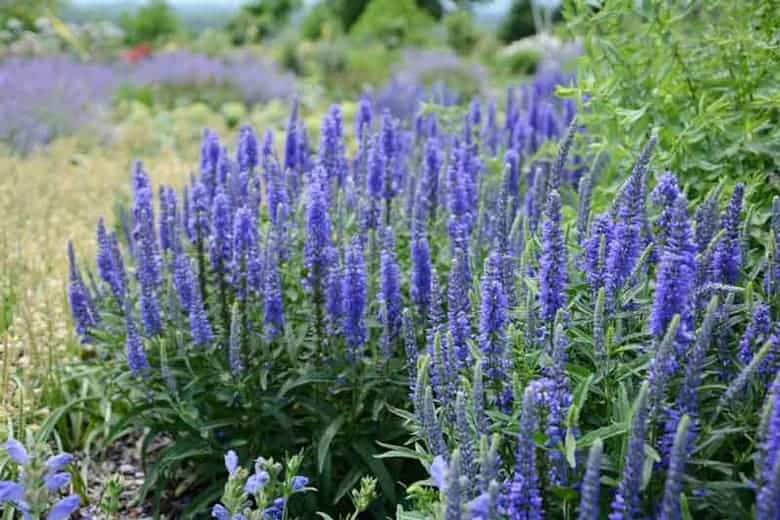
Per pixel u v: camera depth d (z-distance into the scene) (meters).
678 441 2.13
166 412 4.08
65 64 15.64
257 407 4.05
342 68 19.45
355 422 3.98
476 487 2.58
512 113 6.77
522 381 2.93
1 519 3.55
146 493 4.04
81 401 4.80
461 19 26.64
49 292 5.58
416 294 3.96
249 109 15.19
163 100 15.02
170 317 4.31
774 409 2.27
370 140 5.09
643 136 4.53
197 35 28.55
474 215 4.78
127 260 5.80
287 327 3.95
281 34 27.98
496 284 2.96
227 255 4.20
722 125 4.13
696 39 4.80
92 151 10.70
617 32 4.93
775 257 3.01
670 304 2.58
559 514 2.63
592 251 3.09
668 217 3.00
